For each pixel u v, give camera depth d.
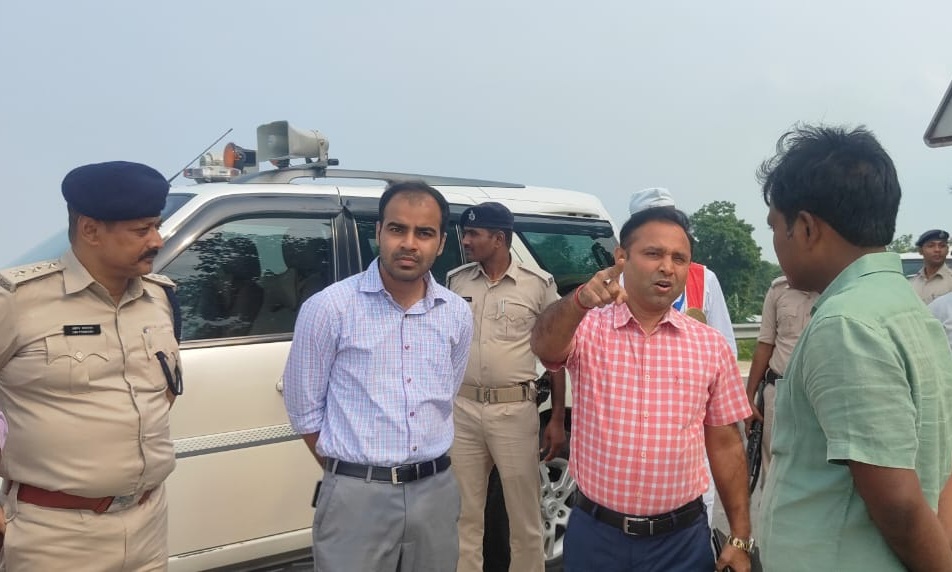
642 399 2.00
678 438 1.99
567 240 3.85
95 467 1.89
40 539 1.86
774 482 1.41
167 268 2.60
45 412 1.86
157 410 2.05
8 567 1.88
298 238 2.98
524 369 3.10
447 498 2.23
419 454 2.14
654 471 1.97
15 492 1.89
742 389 2.12
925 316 1.29
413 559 2.16
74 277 1.91
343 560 2.06
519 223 3.67
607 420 2.02
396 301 2.19
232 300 2.74
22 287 1.85
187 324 2.62
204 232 2.71
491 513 3.39
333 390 2.16
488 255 3.12
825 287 1.39
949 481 1.40
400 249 2.10
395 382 2.13
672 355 2.02
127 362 1.97
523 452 3.08
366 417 2.10
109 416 1.91
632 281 2.02
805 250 1.37
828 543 1.27
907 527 1.16
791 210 1.36
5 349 1.82
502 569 3.42
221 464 2.60
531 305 3.12
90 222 1.89
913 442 1.16
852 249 1.32
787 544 1.33
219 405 2.60
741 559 2.00
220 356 2.64
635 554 2.00
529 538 3.13
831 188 1.29
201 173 3.41
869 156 1.30
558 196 3.99
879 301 1.24
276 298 2.85
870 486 1.16
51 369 1.84
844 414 1.18
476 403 3.10
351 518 2.06
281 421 2.74
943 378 1.27
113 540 1.95
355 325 2.14
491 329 3.08
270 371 2.73
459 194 3.61
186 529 2.53
